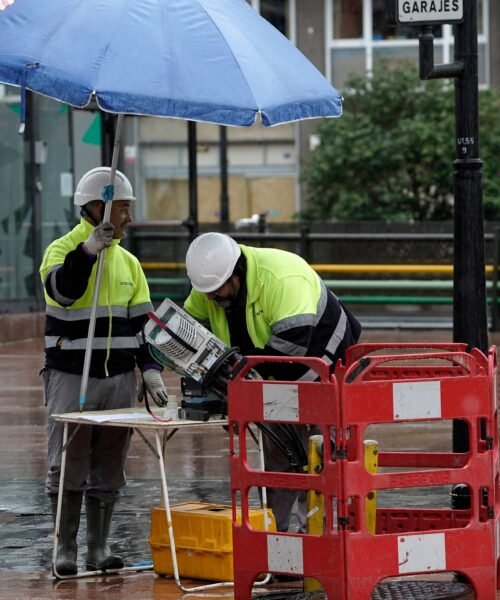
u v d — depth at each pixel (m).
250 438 25.30
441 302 46.28
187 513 15.23
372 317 47.28
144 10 14.10
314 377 15.13
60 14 13.97
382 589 14.53
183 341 14.23
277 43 14.89
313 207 69.56
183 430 26.61
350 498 13.35
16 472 22.56
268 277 14.81
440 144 66.12
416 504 19.22
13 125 42.44
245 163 87.00
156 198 61.31
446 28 75.69
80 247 15.02
